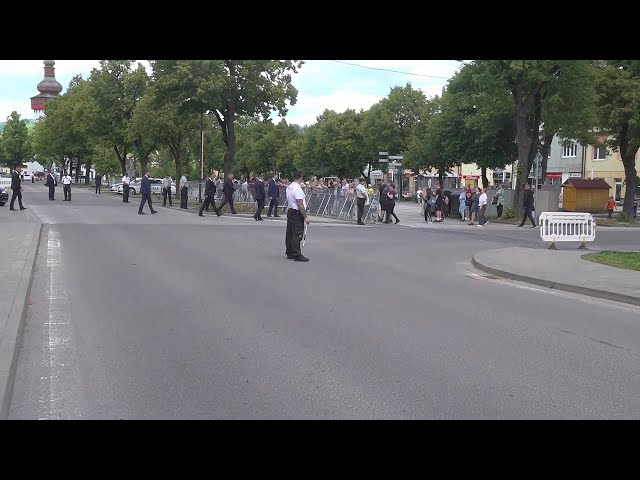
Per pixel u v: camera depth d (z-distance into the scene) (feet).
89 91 197.88
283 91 129.49
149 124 168.25
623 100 120.88
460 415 18.02
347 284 39.73
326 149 252.62
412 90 236.63
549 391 20.18
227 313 30.30
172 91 123.85
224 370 21.63
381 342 25.64
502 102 122.52
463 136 160.86
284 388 19.93
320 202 118.73
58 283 37.60
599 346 26.22
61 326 27.35
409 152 205.98
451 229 94.89
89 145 241.55
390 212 102.99
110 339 25.35
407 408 18.45
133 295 34.24
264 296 34.78
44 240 59.67
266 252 54.95
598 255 58.85
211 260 48.75
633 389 20.56
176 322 28.35
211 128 195.00
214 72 122.21
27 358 22.71
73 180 363.76
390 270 47.21
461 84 162.81
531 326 29.73
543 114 120.16
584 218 68.59
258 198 98.12
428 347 25.09
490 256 57.36
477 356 24.04
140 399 18.83
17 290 32.40
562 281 42.91
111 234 66.85
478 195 110.42
